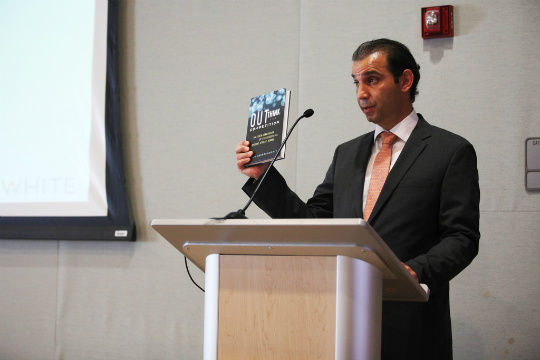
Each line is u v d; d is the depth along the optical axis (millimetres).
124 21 3303
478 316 2559
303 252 1183
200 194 3078
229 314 1227
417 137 1756
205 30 3158
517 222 2551
